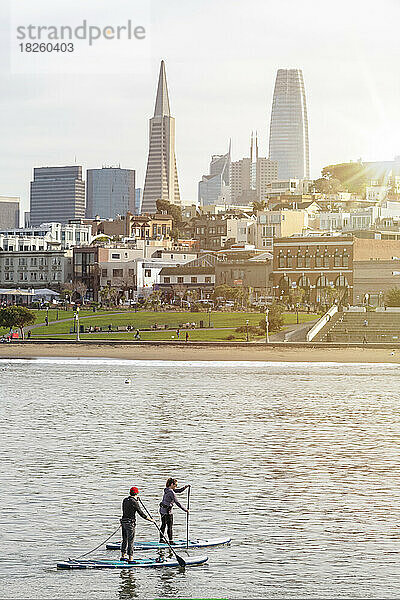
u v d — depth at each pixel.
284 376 166.00
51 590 50.31
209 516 63.56
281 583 51.25
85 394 135.62
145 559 54.91
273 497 68.69
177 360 196.00
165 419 108.75
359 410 117.50
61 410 116.81
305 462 81.56
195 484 72.62
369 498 68.62
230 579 51.94
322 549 56.66
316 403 125.06
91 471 76.81
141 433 97.56
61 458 82.50
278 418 109.88
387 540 58.44
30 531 59.56
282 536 59.19
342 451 87.00
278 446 89.62
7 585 50.91
